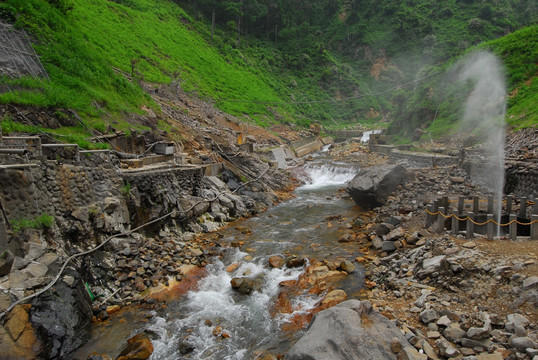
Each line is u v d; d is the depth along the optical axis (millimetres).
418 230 12773
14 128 11852
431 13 87250
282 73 74812
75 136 13273
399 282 9680
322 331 6305
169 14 61469
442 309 7875
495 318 7129
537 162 15773
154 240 13234
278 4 89562
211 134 29234
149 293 10125
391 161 31656
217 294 10281
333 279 10828
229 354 7676
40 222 8914
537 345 6156
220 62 59000
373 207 18703
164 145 18625
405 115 39531
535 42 29375
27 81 14320
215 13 74312
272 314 9234
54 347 7102
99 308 9094
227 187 21375
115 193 12211
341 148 48062
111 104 19266
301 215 19156
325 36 95125
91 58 21406
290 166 35062
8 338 6418
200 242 14445
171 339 8211
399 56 82875
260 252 13422
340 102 73250
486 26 74688
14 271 7602
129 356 7359
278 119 51875
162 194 14578
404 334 7125
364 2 100625
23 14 17969
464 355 6469
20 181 8633
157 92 33406
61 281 8266
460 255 9508
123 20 46406
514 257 8836
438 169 21297
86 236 10562
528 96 25219
